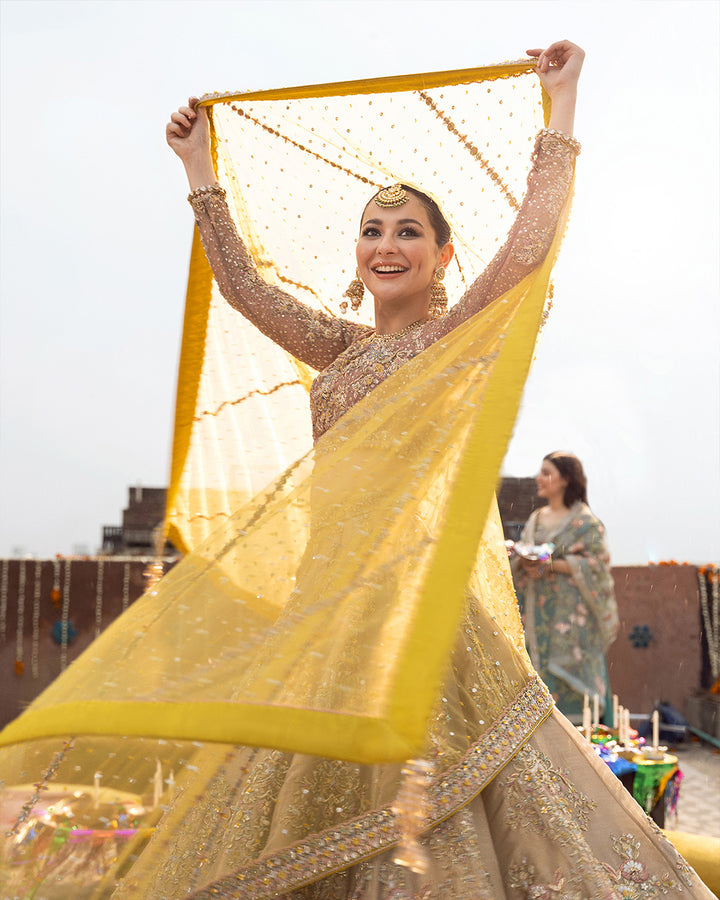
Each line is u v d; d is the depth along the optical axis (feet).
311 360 7.95
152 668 4.84
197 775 5.68
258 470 8.50
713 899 6.13
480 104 7.61
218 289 8.39
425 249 7.16
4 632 21.21
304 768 5.60
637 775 11.17
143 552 31.65
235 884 5.38
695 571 22.52
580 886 5.65
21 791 5.41
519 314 5.61
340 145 8.18
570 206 6.57
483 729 5.88
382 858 5.42
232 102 8.36
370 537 5.08
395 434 5.57
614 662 22.43
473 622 6.21
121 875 5.44
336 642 4.63
